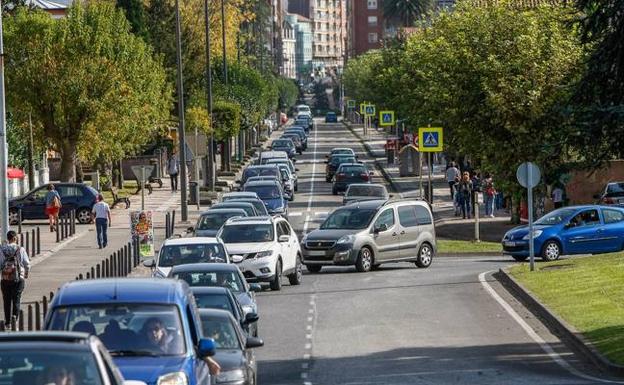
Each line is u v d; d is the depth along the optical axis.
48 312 28.59
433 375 43.16
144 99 137.62
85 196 118.06
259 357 48.44
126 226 113.75
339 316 59.59
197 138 119.19
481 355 47.62
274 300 66.44
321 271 83.81
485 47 102.56
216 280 49.91
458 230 109.19
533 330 53.50
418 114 142.62
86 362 20.61
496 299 63.75
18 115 128.62
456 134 106.00
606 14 51.22
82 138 129.50
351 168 157.12
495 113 100.62
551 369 44.00
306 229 114.44
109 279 30.42
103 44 128.88
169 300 28.94
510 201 118.56
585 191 115.81
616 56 51.00
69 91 126.94
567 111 52.31
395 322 57.06
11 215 115.69
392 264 89.44
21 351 20.69
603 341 47.66
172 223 106.69
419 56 143.50
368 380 42.47
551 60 99.00
